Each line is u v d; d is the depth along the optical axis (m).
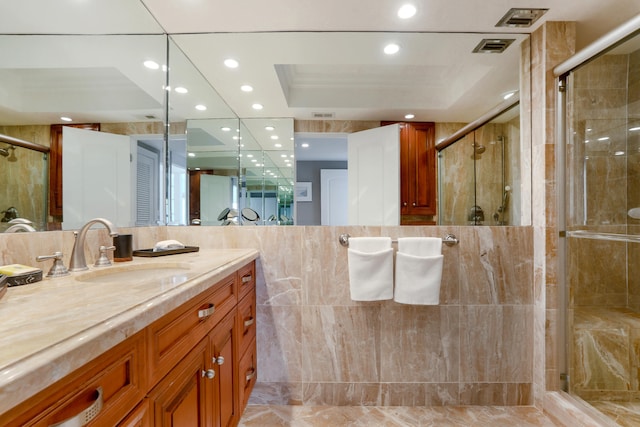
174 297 0.67
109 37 1.26
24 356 0.36
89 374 0.46
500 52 1.65
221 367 1.04
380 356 1.57
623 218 1.59
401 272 1.46
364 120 1.82
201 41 1.57
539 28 1.51
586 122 1.59
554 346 1.48
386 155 1.81
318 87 1.81
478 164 1.76
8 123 0.88
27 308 0.55
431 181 1.80
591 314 1.56
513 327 1.57
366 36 1.58
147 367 0.62
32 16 0.97
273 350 1.57
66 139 1.07
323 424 1.40
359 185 1.79
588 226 1.56
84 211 1.14
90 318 0.50
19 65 0.92
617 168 1.60
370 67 1.75
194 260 1.17
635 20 1.09
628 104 1.63
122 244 1.17
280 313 1.57
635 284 1.59
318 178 1.78
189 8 1.33
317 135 1.81
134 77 1.39
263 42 1.59
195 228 1.60
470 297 1.57
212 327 0.97
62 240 1.03
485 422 1.42
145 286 0.73
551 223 1.50
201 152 1.67
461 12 1.39
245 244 1.60
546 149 1.49
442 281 1.57
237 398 1.21
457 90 1.79
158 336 0.66
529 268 1.58
